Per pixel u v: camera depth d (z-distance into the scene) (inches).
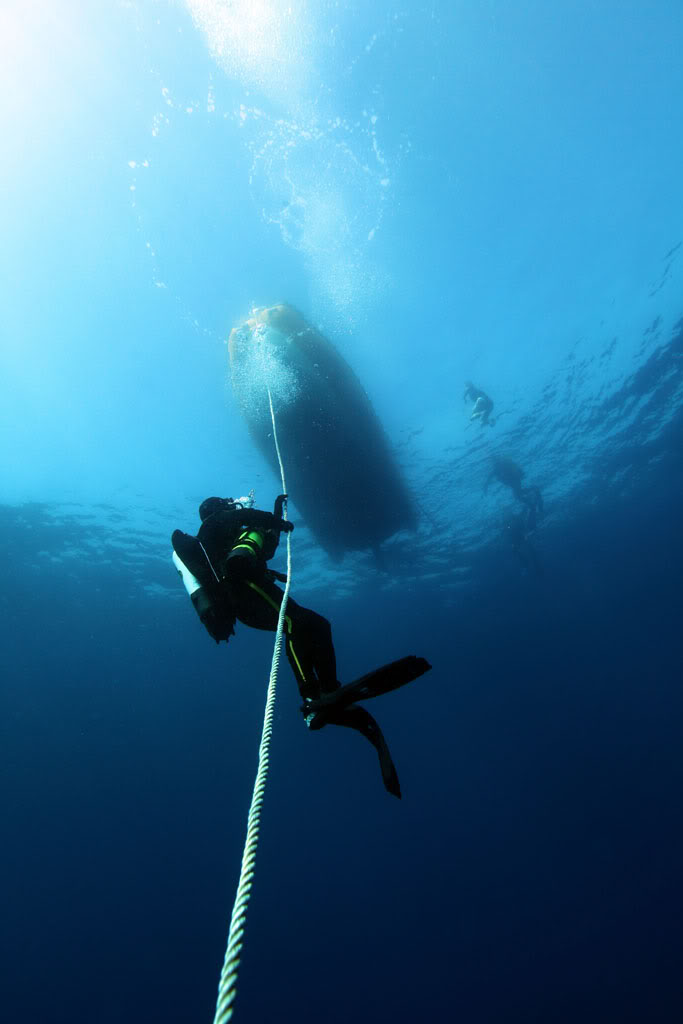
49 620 1027.9
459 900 1261.1
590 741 1496.1
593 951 1068.5
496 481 946.1
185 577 109.8
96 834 1256.2
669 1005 917.2
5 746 1138.0
